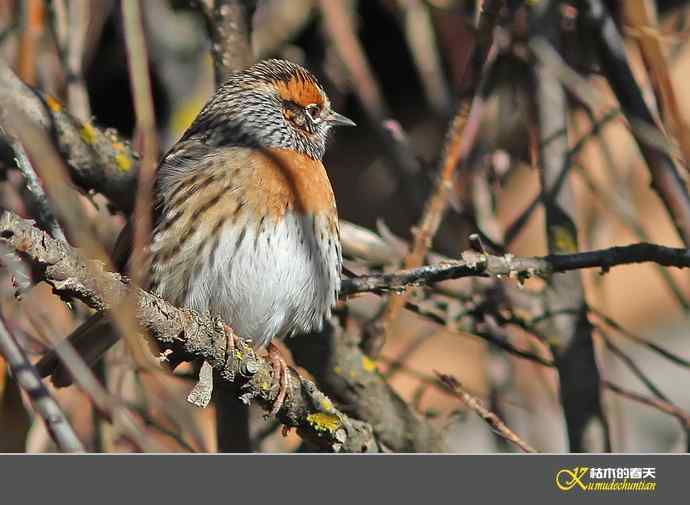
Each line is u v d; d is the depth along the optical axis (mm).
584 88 9547
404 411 10523
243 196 9383
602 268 8602
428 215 9328
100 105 15734
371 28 17156
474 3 12398
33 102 10008
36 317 6301
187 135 10359
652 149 9352
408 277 9000
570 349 10344
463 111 9164
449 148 9266
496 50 10859
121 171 10328
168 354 7664
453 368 15758
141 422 10492
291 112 10531
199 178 9445
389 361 11414
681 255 8438
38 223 7426
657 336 16344
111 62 15102
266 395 8641
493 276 8641
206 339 7766
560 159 10586
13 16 11312
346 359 10281
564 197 10539
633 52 12047
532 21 10523
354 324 11688
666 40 10188
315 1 13141
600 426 10242
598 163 12922
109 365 10531
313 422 9062
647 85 10398
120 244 9570
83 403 10609
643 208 14945
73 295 6613
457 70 12867
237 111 10250
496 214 11453
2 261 6023
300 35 15281
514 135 12672
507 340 10922
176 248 9320
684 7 13086
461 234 12719
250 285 9336
